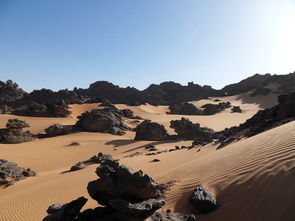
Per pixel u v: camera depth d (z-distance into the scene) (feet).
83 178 59.11
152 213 23.65
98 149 133.18
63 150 131.34
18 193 55.26
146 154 96.22
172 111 333.62
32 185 63.82
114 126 196.24
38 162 107.45
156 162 65.92
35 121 228.02
